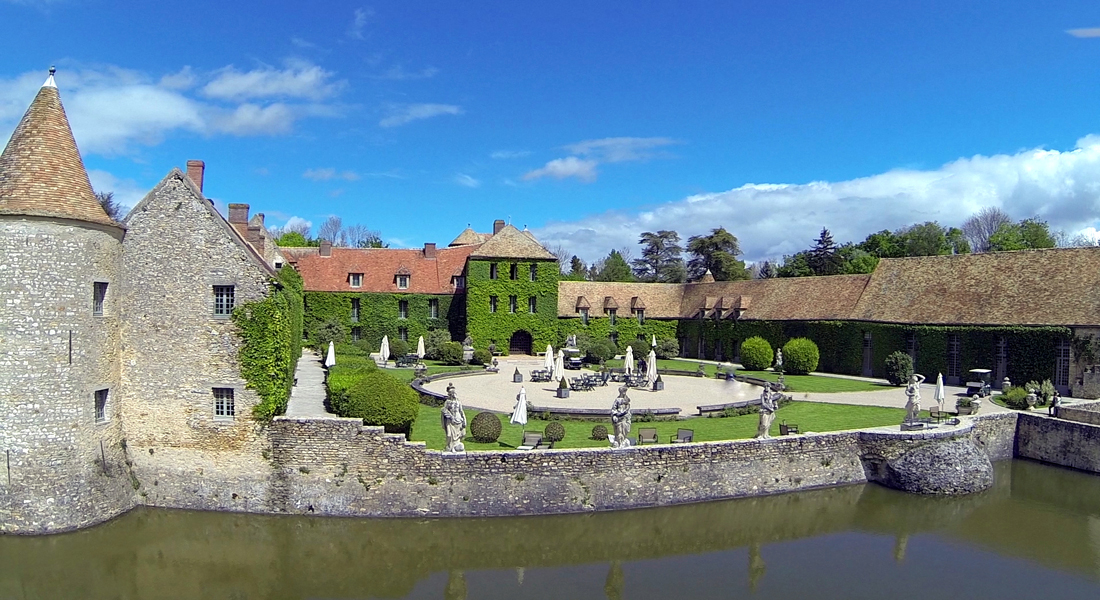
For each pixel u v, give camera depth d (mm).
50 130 22797
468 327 65812
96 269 23312
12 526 21719
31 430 21781
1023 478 32156
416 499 24688
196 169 38219
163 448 25062
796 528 25750
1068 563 22844
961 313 48500
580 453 25547
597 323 72125
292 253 69000
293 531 24094
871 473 30031
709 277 85375
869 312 54781
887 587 21000
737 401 38188
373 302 65750
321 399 32719
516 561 22906
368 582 21188
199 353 25000
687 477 26766
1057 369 42625
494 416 29094
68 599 19547
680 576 21750
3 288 21469
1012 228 89312
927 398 41906
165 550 22609
